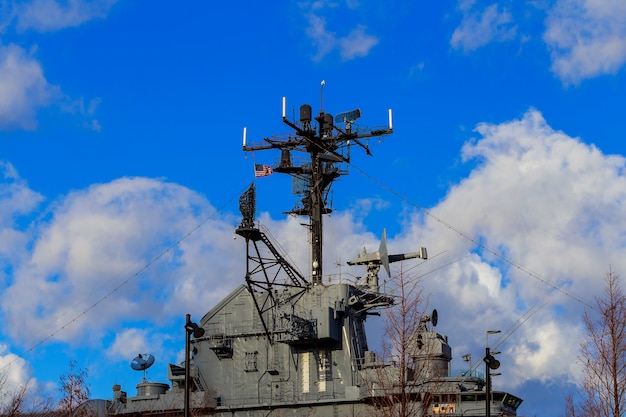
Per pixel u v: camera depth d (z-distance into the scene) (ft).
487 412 158.92
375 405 205.26
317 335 237.25
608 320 170.09
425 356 208.74
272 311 247.29
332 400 232.73
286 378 242.78
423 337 224.53
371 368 226.58
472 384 225.15
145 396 249.75
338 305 241.14
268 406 239.71
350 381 237.45
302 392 240.12
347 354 240.12
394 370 217.15
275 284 243.19
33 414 228.43
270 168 267.59
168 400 246.68
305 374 241.55
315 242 259.60
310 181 265.95
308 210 264.52
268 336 244.83
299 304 247.29
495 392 223.10
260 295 250.78
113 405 252.01
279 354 245.04
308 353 242.99
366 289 251.39
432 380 201.26
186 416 156.25
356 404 230.68
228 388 247.29
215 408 243.81
